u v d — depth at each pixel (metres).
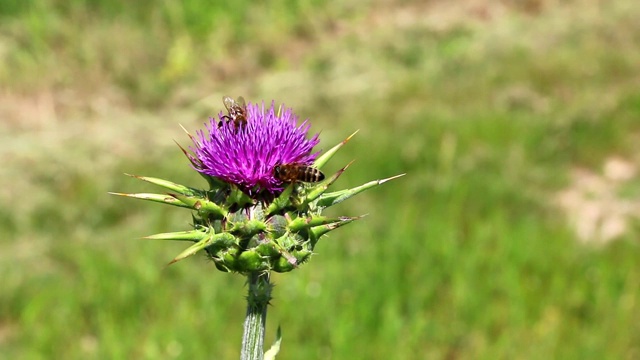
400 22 19.09
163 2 19.06
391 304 9.00
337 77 16.62
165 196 4.21
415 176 12.19
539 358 8.24
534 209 11.48
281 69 17.86
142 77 16.83
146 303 9.38
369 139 13.28
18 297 9.59
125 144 13.64
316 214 4.41
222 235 4.22
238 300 9.26
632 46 16.86
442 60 16.94
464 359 8.45
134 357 8.52
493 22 19.05
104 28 18.08
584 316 8.98
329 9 20.23
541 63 15.95
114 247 10.63
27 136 13.84
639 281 9.41
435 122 13.97
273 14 19.83
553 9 19.41
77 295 9.48
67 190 12.12
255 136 4.38
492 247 10.32
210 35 18.67
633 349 8.48
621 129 13.62
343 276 9.47
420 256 9.93
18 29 17.30
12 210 11.37
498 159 12.64
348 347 8.37
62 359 8.59
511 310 8.89
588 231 11.06
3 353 8.75
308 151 4.48
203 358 8.36
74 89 16.30
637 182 12.47
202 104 16.02
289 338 8.62
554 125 13.62
